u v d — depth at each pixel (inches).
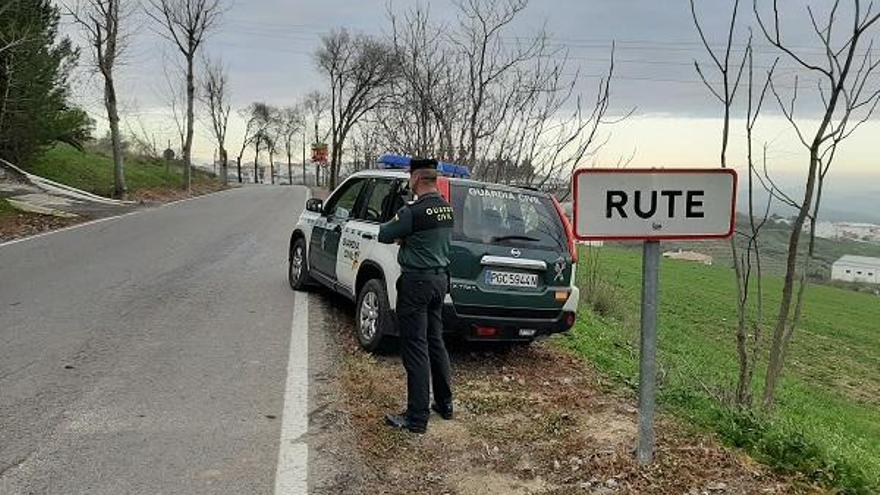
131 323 303.4
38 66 971.9
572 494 167.8
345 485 168.7
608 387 253.6
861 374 672.4
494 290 252.8
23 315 309.4
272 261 490.9
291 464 177.3
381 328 264.1
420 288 203.8
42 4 1010.7
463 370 264.4
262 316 326.0
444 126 471.8
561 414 218.1
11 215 691.4
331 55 2119.8
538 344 313.6
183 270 440.5
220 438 190.7
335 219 331.6
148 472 169.5
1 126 976.9
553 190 408.2
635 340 431.8
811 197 203.8
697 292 983.6
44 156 1162.0
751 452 192.5
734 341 674.8
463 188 263.1
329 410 213.2
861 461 212.2
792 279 216.5
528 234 265.9
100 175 1280.8
